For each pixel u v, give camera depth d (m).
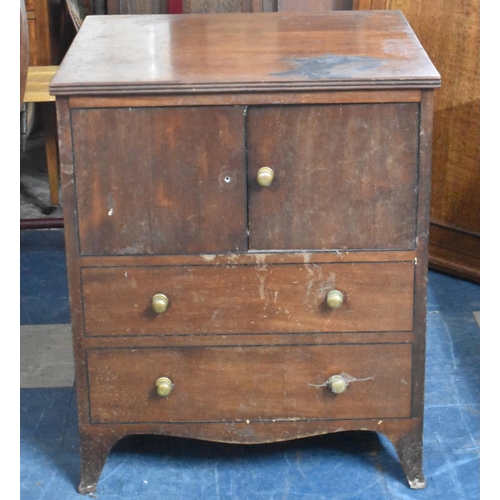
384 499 2.20
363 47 2.12
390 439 2.21
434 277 3.18
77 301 2.09
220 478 2.27
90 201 2.00
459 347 2.78
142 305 2.09
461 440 2.39
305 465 2.31
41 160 4.04
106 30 2.32
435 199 3.15
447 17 2.90
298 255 2.04
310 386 2.17
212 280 2.07
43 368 2.72
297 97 1.91
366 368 2.15
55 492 2.25
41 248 3.39
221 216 2.02
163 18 2.44
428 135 1.95
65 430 2.46
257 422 2.20
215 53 2.11
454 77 2.96
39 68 3.27
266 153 1.96
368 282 2.07
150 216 2.02
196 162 1.97
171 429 2.21
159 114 1.93
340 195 2.00
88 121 1.94
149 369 2.15
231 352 2.13
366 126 1.94
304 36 2.24
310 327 2.11
